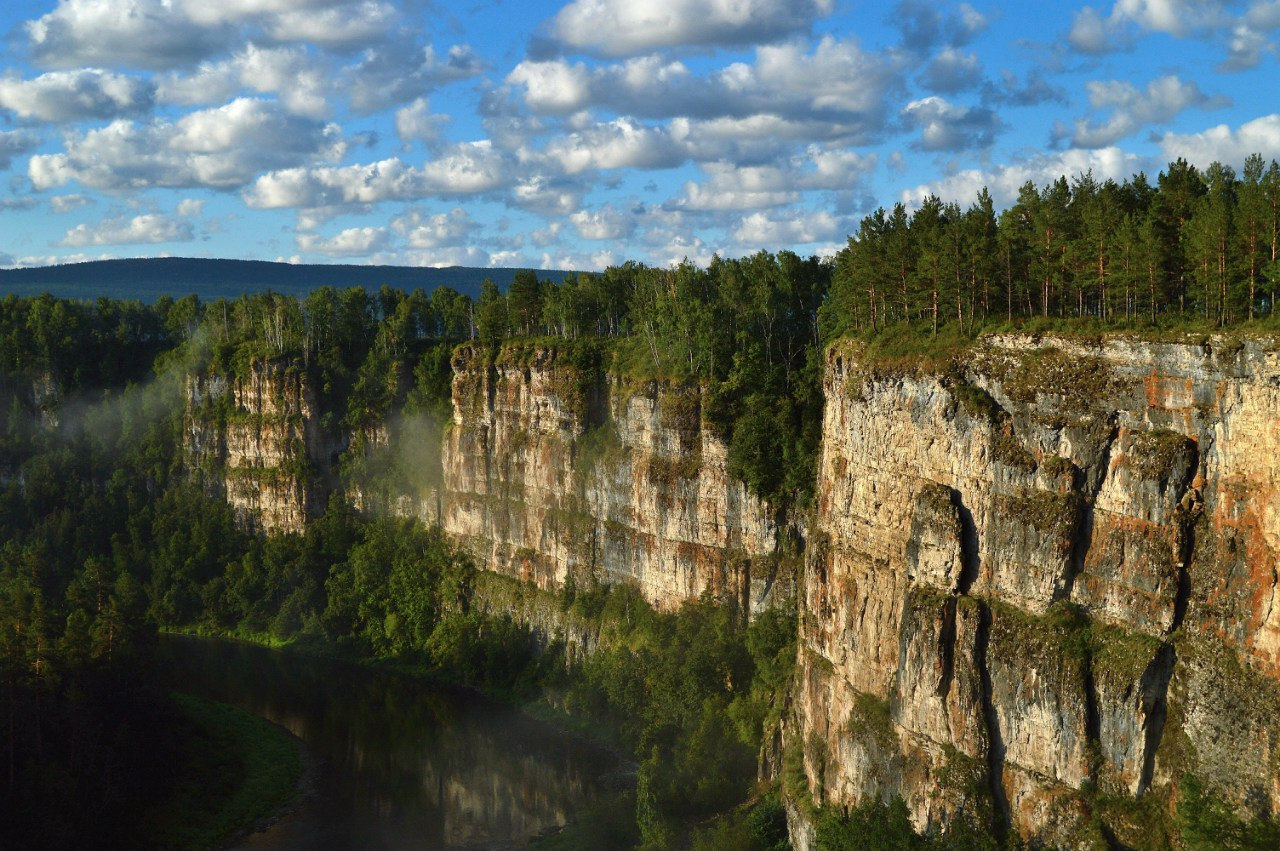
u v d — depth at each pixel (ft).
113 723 434.71
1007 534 285.84
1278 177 268.00
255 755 500.33
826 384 384.88
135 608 584.81
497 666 605.31
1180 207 313.32
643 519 545.44
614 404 581.94
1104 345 273.95
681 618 504.43
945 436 306.35
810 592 383.24
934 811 295.48
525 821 434.71
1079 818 264.31
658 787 410.52
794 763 381.60
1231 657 244.42
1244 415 243.19
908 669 307.37
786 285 523.70
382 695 595.06
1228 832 226.79
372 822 437.17
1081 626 272.92
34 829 373.61
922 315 357.61
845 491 353.72
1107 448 269.23
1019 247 336.49
